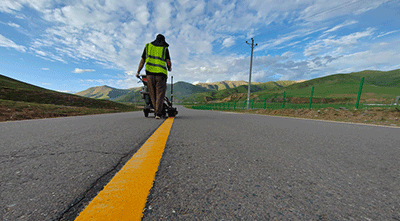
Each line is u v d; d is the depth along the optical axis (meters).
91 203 0.72
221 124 3.80
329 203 0.76
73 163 1.18
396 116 6.30
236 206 0.73
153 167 1.16
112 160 1.27
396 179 1.04
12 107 9.00
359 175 1.09
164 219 0.63
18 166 1.10
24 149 1.52
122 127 3.05
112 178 0.97
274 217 0.66
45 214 0.64
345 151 1.68
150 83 4.73
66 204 0.70
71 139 1.98
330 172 1.13
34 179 0.92
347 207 0.73
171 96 5.96
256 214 0.67
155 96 4.96
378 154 1.59
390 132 3.17
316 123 4.68
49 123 3.71
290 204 0.75
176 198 0.78
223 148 1.71
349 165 1.28
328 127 3.71
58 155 1.36
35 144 1.72
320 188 0.90
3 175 0.96
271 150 1.66
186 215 0.66
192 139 2.11
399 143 2.11
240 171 1.12
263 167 1.20
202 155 1.46
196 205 0.73
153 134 2.40
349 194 0.84
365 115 7.09
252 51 19.97
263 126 3.56
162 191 0.84
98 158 1.31
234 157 1.42
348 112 7.90
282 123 4.36
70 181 0.91
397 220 0.65
